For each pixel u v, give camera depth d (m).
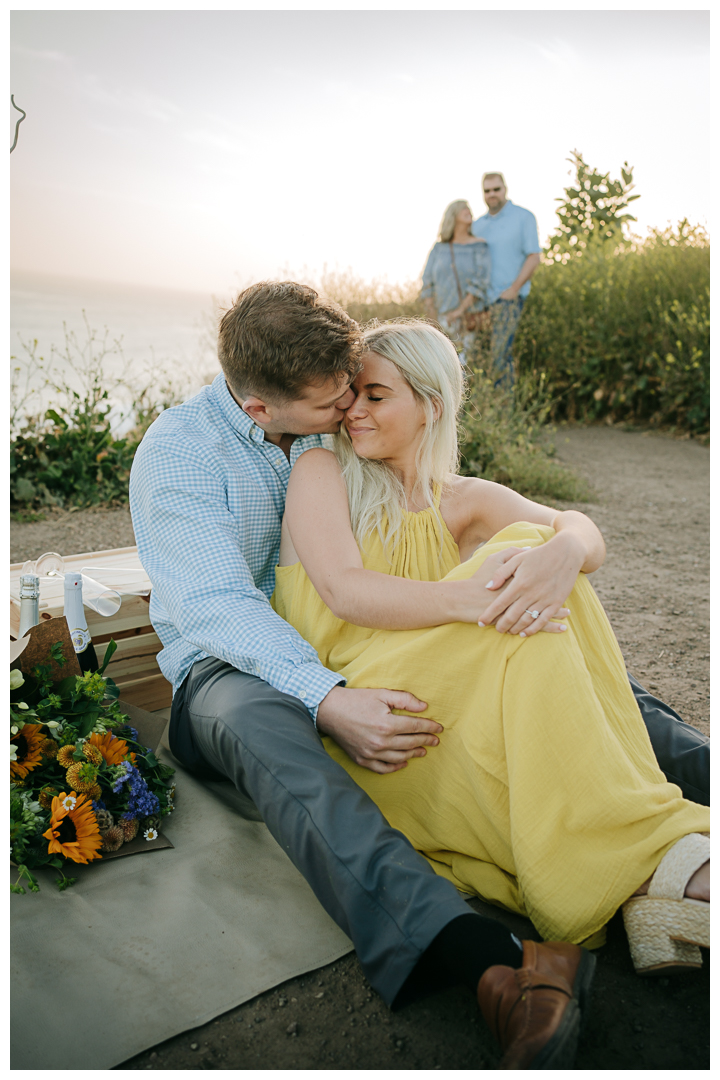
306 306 1.77
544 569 1.58
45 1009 1.34
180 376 6.19
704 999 1.44
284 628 1.79
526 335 7.72
